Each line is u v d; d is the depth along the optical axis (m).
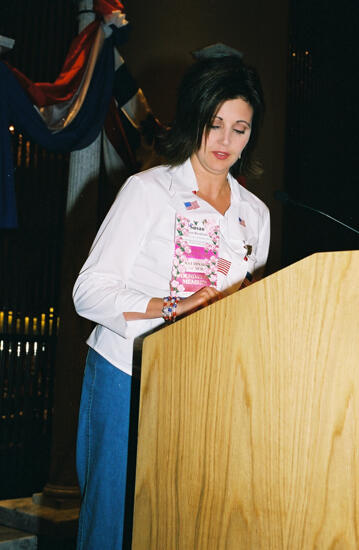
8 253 4.51
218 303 0.99
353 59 5.53
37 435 4.46
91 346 1.45
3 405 4.41
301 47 5.37
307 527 0.88
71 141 3.16
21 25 4.42
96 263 1.37
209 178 1.52
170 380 1.03
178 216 1.43
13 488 3.99
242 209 1.59
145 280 1.42
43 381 4.50
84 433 1.42
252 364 0.95
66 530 3.00
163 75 4.84
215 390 0.98
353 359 0.87
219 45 3.55
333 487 0.87
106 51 3.32
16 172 4.51
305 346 0.90
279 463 0.91
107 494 1.34
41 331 4.52
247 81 1.45
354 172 5.48
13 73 2.99
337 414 0.88
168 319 1.27
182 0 4.95
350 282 0.88
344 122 5.49
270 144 5.18
